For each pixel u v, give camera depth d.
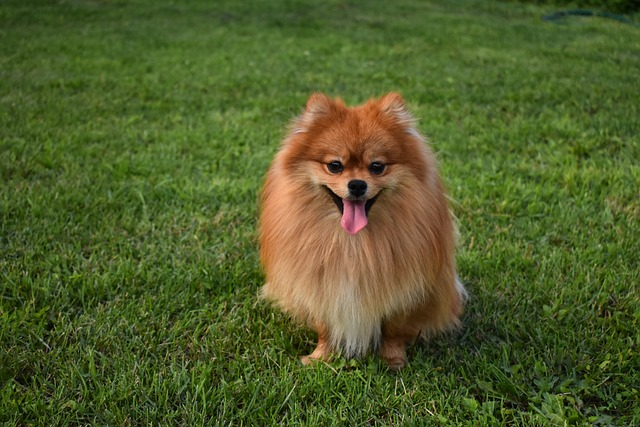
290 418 0.87
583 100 1.98
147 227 1.24
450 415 0.86
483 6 4.43
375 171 0.88
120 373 0.90
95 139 1.65
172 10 4.04
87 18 3.62
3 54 2.60
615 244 1.17
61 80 2.21
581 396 0.89
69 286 1.06
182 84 2.26
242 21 3.73
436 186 0.92
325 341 0.96
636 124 1.71
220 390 0.88
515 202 1.31
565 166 1.45
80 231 1.21
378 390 0.90
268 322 1.03
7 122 1.72
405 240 0.89
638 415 0.84
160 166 1.48
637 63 2.59
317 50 2.93
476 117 1.86
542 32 3.41
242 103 2.04
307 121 0.91
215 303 1.05
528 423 0.84
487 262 1.13
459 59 2.71
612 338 0.96
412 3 4.57
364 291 0.90
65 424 0.83
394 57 2.78
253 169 1.48
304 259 0.90
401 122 0.91
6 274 1.07
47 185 1.37
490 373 0.92
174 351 0.96
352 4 4.48
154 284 1.08
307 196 0.90
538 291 1.06
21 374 0.91
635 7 4.00
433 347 0.99
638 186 1.36
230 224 1.27
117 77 2.33
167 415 0.85
